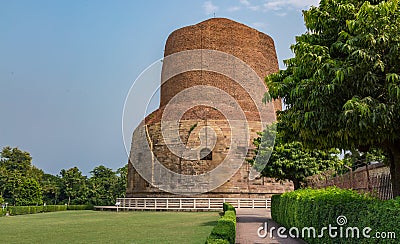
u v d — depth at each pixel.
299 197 15.77
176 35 49.09
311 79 11.97
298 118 12.89
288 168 26.02
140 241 16.39
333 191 13.20
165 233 19.08
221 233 10.17
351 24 11.12
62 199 72.31
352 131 11.73
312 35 13.53
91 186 69.06
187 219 27.59
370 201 9.15
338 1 12.74
